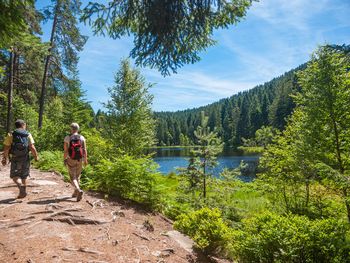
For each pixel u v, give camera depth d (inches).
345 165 395.5
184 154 2891.2
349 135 402.0
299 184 460.1
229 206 429.4
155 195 297.0
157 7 144.2
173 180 716.0
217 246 212.8
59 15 821.9
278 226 195.3
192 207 396.5
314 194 450.0
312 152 407.5
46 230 173.0
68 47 840.3
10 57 743.1
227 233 212.1
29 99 948.0
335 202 413.1
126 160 302.4
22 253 141.6
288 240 183.3
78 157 245.9
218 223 214.7
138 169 296.5
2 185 289.0
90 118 701.9
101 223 200.4
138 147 553.3
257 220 215.2
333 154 412.2
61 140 648.4
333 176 346.6
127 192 298.4
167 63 174.6
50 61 865.5
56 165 433.4
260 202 538.3
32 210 207.2
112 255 155.4
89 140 534.6
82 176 341.4
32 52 751.7
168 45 162.2
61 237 166.6
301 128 441.4
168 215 290.2
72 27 834.2
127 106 559.5
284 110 2780.5
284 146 476.4
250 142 3186.5
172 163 1966.0
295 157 429.4
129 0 150.2
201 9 150.6
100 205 245.1
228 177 488.1
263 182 495.8
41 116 825.5
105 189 309.3
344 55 404.2
